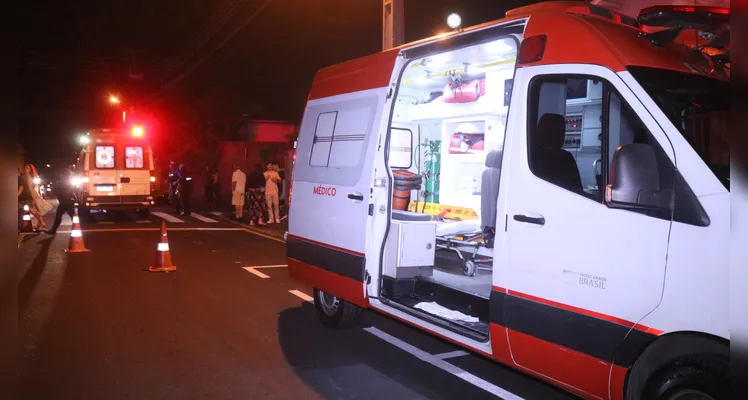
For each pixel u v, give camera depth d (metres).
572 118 5.42
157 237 13.57
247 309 7.04
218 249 11.91
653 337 2.96
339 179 5.72
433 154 7.88
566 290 3.39
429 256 5.48
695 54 3.78
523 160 3.76
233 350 5.52
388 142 5.29
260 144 29.31
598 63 3.42
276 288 8.22
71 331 6.04
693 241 2.84
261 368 5.05
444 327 4.46
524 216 3.67
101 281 8.50
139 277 8.84
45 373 4.86
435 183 7.90
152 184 17.28
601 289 3.21
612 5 5.11
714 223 2.78
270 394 4.50
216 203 24.20
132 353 5.38
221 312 6.88
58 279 8.62
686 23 3.46
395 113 7.51
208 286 8.27
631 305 3.06
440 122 7.75
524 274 3.66
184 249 11.80
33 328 6.13
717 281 2.73
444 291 5.09
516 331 3.70
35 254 10.91
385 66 5.42
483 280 5.60
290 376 4.89
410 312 4.87
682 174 2.93
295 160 6.71
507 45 5.51
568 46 3.62
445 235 6.19
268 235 14.44
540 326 3.54
